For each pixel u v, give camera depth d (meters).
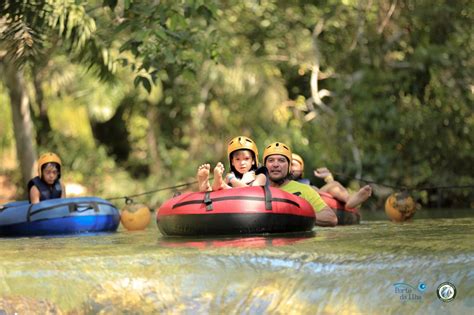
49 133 58.47
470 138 47.53
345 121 50.44
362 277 12.93
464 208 44.38
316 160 49.59
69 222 26.31
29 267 14.02
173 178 57.50
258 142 53.66
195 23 38.25
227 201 20.12
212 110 59.28
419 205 46.47
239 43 54.53
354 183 48.22
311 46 53.50
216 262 13.97
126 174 58.56
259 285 12.88
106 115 56.00
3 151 57.00
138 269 13.74
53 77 53.66
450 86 47.56
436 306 11.98
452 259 13.38
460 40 47.19
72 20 31.98
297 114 55.81
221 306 12.39
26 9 29.17
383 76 49.22
